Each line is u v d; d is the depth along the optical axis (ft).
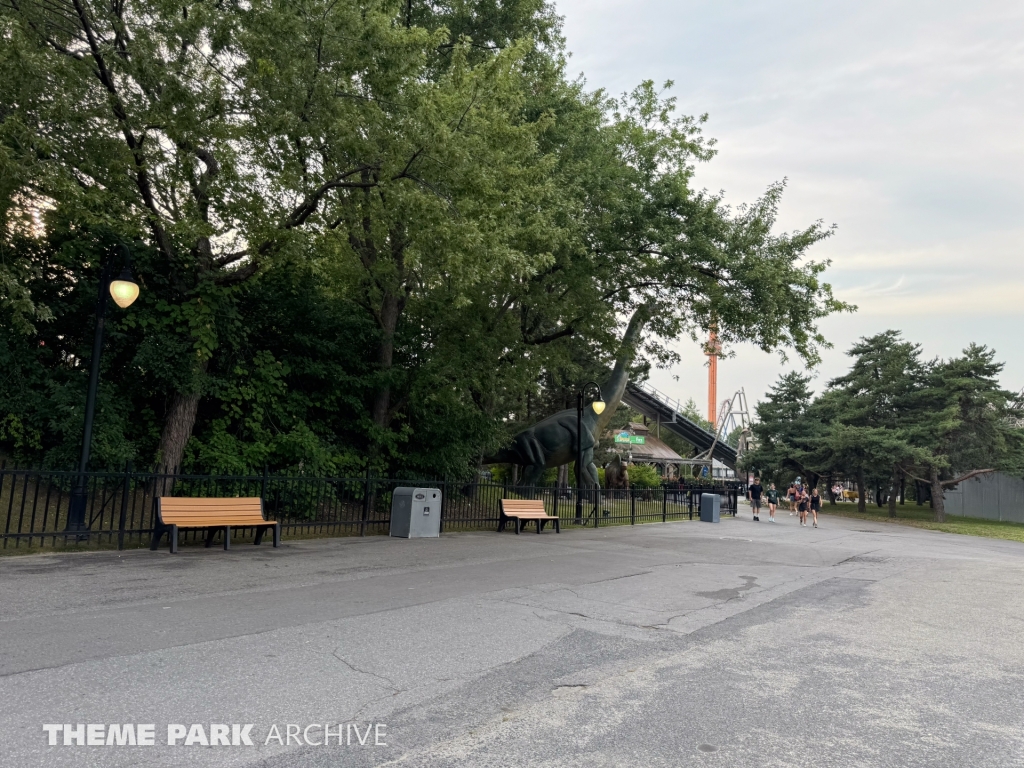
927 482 125.29
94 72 36.78
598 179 57.98
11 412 40.83
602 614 24.32
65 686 14.40
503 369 64.95
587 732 13.38
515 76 47.73
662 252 57.57
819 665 18.89
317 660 17.12
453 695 15.21
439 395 58.03
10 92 33.78
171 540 32.86
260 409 49.24
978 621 26.09
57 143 36.91
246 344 50.26
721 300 59.52
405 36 41.60
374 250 58.39
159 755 11.51
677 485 120.06
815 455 150.71
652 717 14.34
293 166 41.91
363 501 46.55
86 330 45.47
